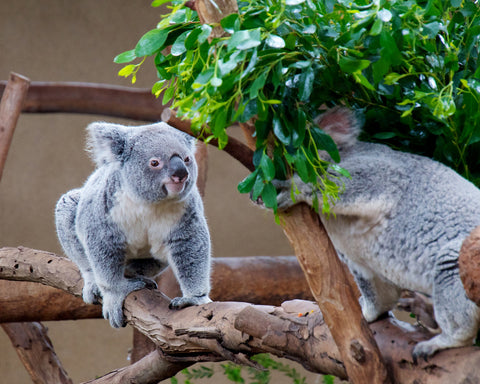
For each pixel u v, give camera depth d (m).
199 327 5.48
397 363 4.43
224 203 19.31
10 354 17.92
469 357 4.13
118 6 19.58
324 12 4.39
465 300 4.23
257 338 5.07
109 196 6.39
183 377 15.64
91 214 6.46
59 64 19.39
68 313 8.90
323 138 4.37
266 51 4.11
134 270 7.20
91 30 19.53
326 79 4.51
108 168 6.55
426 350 4.30
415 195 4.75
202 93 4.01
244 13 4.14
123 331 18.38
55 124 19.64
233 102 4.22
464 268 3.71
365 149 5.07
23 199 19.17
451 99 4.33
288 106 4.30
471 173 5.11
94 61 19.42
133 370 6.69
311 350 4.79
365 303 5.39
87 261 7.02
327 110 4.83
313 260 4.45
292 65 4.10
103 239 6.40
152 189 6.20
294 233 4.52
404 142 5.21
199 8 4.20
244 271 10.00
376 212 4.82
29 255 7.65
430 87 4.66
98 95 14.76
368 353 4.32
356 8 4.34
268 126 4.31
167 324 5.83
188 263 6.48
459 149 5.03
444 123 4.86
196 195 6.64
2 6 19.47
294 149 4.38
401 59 4.21
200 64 4.43
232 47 3.85
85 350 18.11
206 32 4.05
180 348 5.72
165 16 4.68
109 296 6.44
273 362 8.19
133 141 6.37
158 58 4.85
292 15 4.20
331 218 5.08
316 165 4.52
